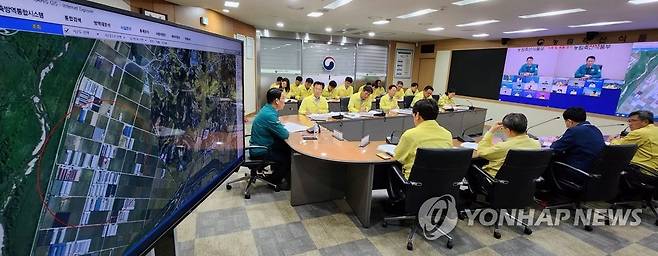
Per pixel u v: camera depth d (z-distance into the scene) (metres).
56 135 0.64
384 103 6.00
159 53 0.95
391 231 2.47
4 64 0.53
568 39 6.43
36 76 0.58
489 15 4.76
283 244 2.24
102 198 0.78
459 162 2.09
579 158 2.63
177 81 1.06
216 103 1.40
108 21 0.75
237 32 6.76
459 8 4.39
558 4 3.83
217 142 1.45
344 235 2.39
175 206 1.12
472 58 8.61
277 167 3.12
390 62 10.45
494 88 8.02
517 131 2.40
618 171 2.50
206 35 1.27
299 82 7.06
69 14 0.65
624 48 5.59
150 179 0.96
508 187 2.26
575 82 6.34
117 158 0.81
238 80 1.68
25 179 0.58
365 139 2.79
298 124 3.74
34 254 0.62
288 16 5.89
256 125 3.04
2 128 0.54
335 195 2.99
